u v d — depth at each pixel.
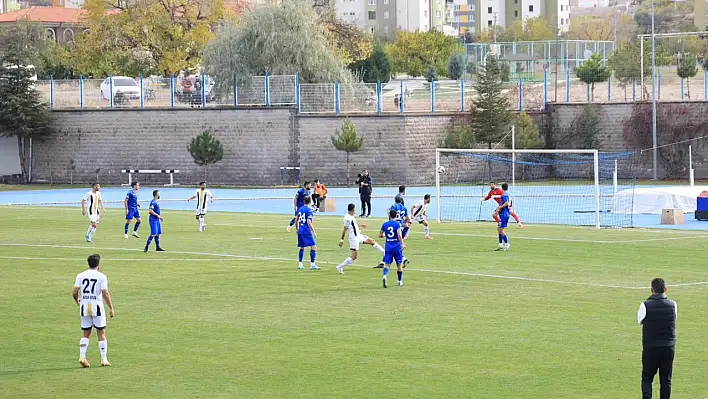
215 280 46.31
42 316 38.28
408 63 192.12
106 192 107.56
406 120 110.44
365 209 80.19
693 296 40.66
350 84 113.19
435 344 32.62
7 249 58.38
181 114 114.69
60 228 70.25
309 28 119.25
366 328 35.34
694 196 78.00
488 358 30.66
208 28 149.62
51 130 118.75
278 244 59.56
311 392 27.11
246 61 116.69
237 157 113.19
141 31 144.88
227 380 28.52
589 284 44.03
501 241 55.69
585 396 26.36
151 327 35.97
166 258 53.97
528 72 134.38
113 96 117.94
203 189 67.44
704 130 112.31
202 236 64.19
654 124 109.81
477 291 42.69
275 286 44.53
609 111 116.19
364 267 50.03
